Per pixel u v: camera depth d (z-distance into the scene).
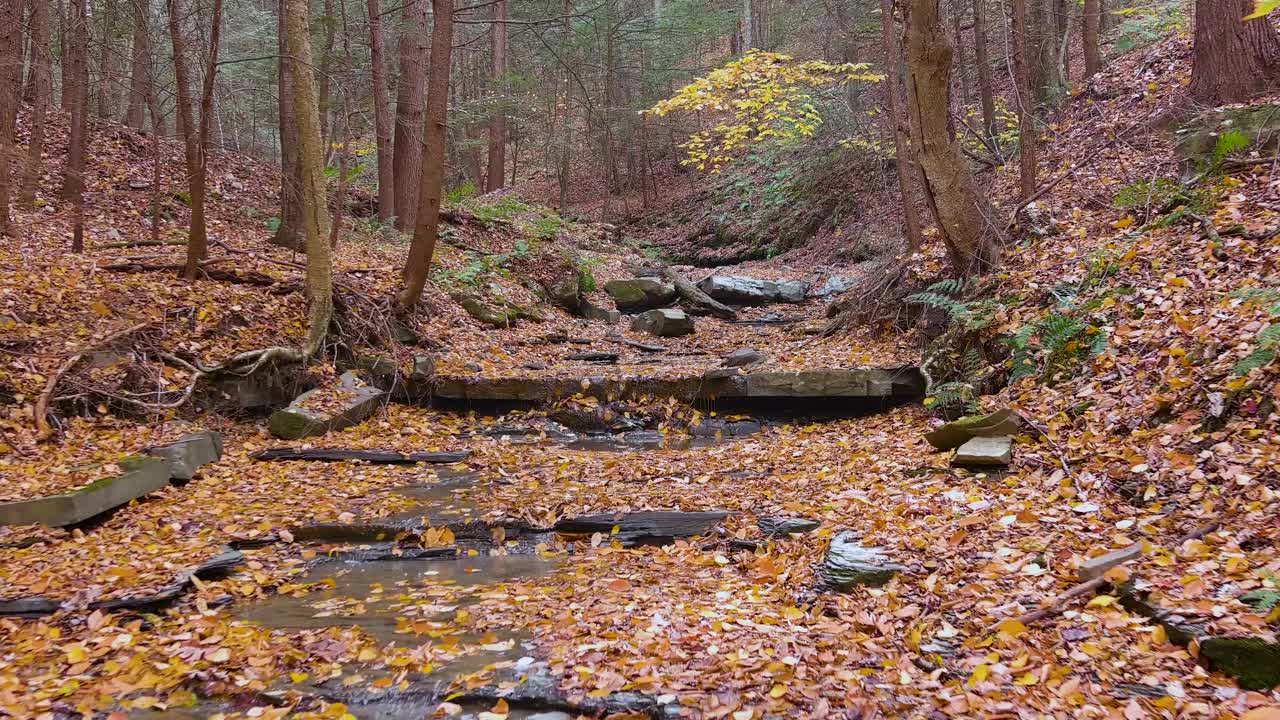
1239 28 9.13
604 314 14.91
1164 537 4.19
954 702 3.08
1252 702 2.88
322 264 9.91
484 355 11.30
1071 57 16.55
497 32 21.27
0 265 9.34
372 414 9.64
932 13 8.36
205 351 9.09
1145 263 7.30
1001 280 8.45
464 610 4.49
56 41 14.23
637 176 28.53
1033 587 3.91
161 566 5.03
